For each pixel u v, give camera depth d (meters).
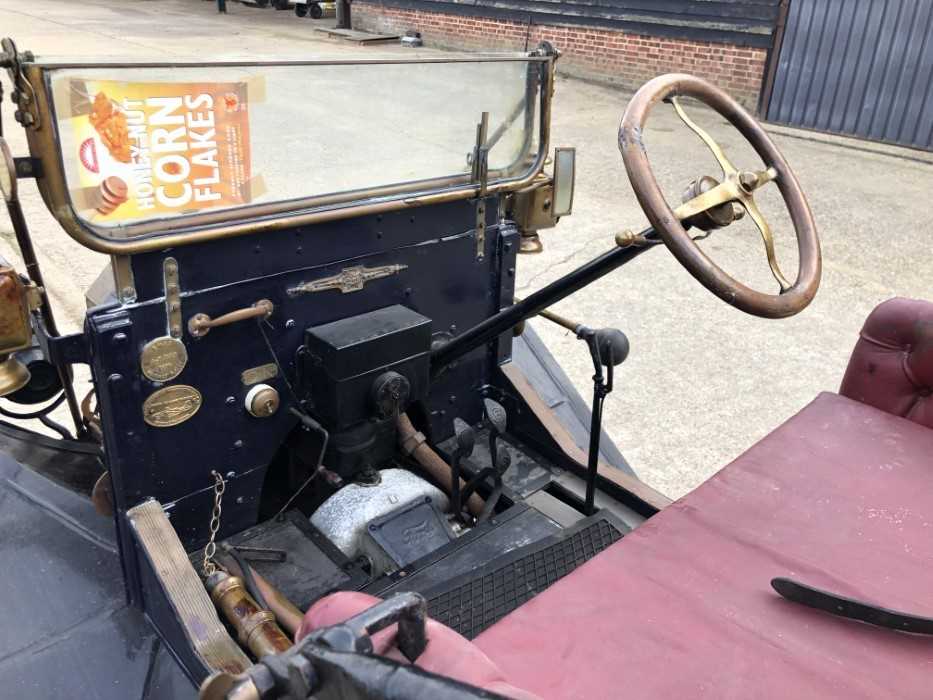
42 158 1.38
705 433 3.68
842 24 8.30
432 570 1.90
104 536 1.88
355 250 1.88
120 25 11.09
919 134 8.09
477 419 2.46
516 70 2.08
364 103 1.81
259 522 2.13
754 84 9.13
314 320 1.86
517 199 2.21
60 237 5.16
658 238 1.59
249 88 1.62
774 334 4.58
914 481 1.82
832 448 1.94
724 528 1.66
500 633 1.39
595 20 10.43
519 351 2.79
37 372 2.13
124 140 1.48
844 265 5.45
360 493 2.05
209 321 1.65
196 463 1.78
